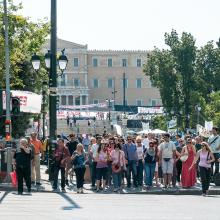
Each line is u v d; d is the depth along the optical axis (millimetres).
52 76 37250
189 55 120938
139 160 35156
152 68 121938
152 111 135625
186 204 25766
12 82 57125
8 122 34938
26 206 24141
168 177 34312
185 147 34344
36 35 56531
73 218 20328
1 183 33781
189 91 120750
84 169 31938
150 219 20234
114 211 22641
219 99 111750
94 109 162125
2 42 53250
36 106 41688
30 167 30781
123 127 138250
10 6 54938
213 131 35594
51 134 37062
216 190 32000
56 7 37156
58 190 32562
